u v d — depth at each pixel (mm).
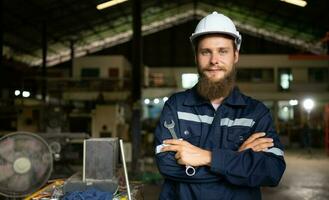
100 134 13469
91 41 22234
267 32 23562
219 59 1711
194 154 1651
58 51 21656
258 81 22016
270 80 22016
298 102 20812
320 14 16281
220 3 19406
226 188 1668
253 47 25047
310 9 15945
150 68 23859
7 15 14094
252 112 1765
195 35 1740
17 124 12188
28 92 12430
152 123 20156
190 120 1790
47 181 3555
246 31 24719
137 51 11227
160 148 1767
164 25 25234
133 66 11164
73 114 13430
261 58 22031
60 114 11023
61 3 14352
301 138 19172
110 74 16125
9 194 3539
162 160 1722
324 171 11172
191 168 1660
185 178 1679
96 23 18438
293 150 18203
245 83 22000
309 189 8477
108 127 13477
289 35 22406
